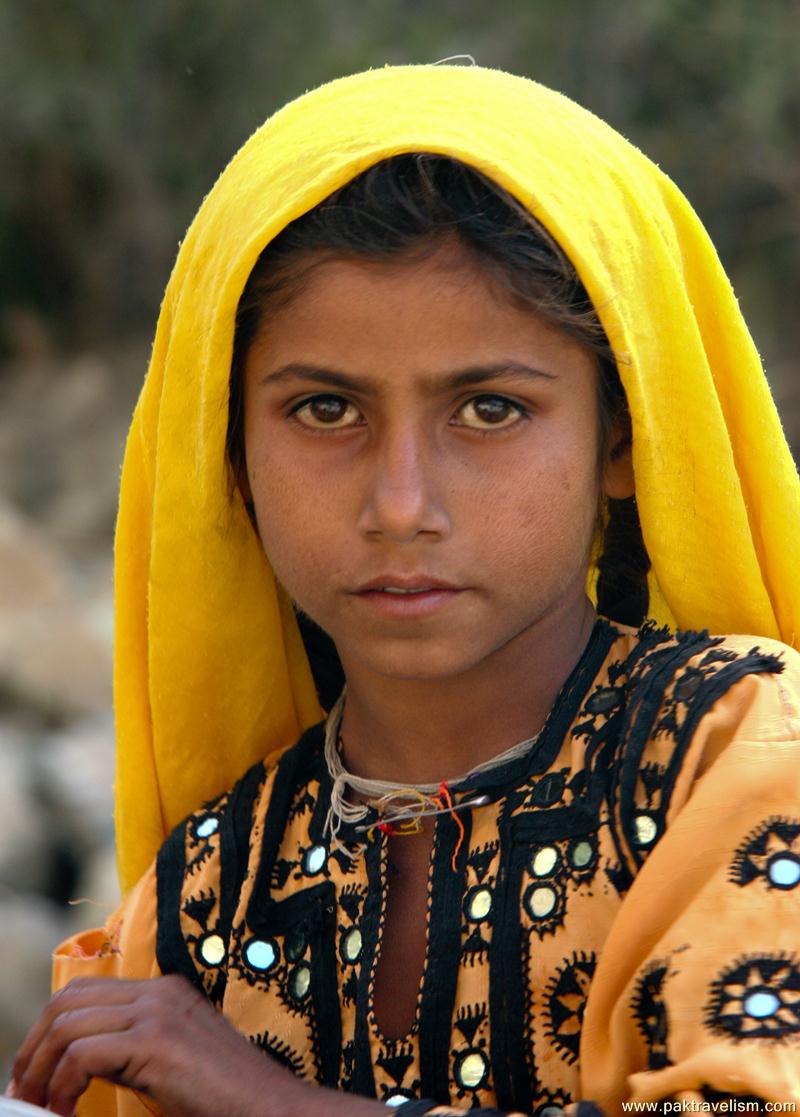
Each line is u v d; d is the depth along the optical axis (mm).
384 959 1762
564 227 1633
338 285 1614
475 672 1773
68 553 11797
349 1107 1572
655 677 1706
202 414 1805
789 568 1882
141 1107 1920
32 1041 1701
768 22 11812
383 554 1632
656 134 11961
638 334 1744
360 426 1664
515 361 1625
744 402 1885
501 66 12656
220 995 1854
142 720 2066
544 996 1644
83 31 14461
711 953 1525
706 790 1585
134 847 2074
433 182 1619
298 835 1885
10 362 14836
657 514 1795
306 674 2100
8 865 6332
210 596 1947
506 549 1644
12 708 7898
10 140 14578
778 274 11750
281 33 14234
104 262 14977
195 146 14750
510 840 1706
